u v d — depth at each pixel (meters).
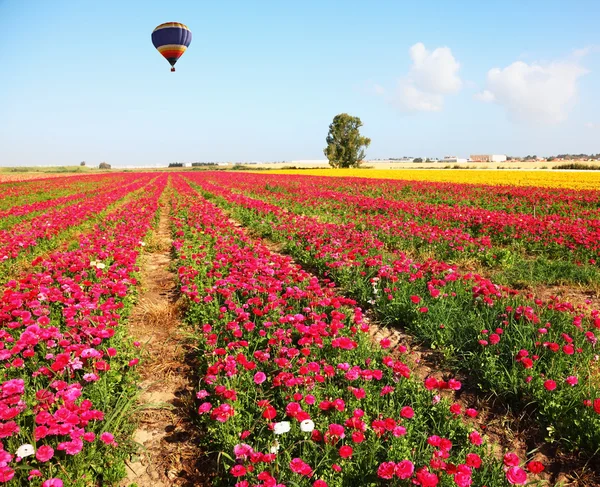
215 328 5.84
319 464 3.17
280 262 8.23
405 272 7.78
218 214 15.34
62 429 3.21
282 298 6.57
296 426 3.67
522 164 98.31
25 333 4.37
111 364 4.73
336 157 91.38
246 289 6.61
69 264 8.34
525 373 4.54
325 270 8.80
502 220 12.46
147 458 3.74
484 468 3.33
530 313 5.48
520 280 8.29
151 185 40.25
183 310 6.99
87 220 16.09
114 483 3.38
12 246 9.80
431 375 5.04
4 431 3.14
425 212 15.30
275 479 3.08
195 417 4.29
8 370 4.43
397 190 27.03
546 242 10.81
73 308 5.40
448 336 5.60
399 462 3.16
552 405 4.06
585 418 3.87
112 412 3.94
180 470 3.62
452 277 7.12
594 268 8.83
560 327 5.52
